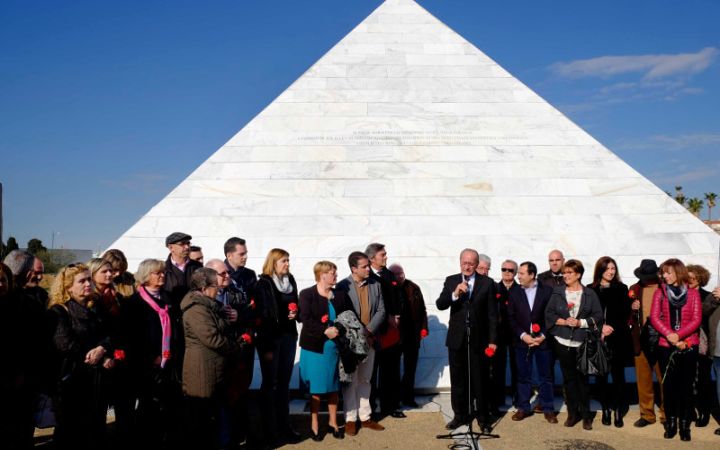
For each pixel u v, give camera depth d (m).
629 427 7.50
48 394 6.02
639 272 7.81
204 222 10.84
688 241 10.97
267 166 11.53
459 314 7.45
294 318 7.04
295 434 6.99
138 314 6.35
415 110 12.38
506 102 12.59
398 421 7.74
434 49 13.30
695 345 7.04
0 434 5.61
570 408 7.51
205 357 5.97
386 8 13.80
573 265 7.48
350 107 12.34
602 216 11.20
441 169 11.62
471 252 7.38
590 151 12.02
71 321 5.94
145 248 10.52
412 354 8.39
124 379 6.36
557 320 7.48
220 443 6.39
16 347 5.62
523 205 11.26
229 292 6.73
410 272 10.45
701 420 7.66
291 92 12.46
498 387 8.29
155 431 6.40
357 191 11.30
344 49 13.18
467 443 6.84
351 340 6.88
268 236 10.71
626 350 7.57
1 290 5.48
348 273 10.38
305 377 7.07
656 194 11.55
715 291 7.31
